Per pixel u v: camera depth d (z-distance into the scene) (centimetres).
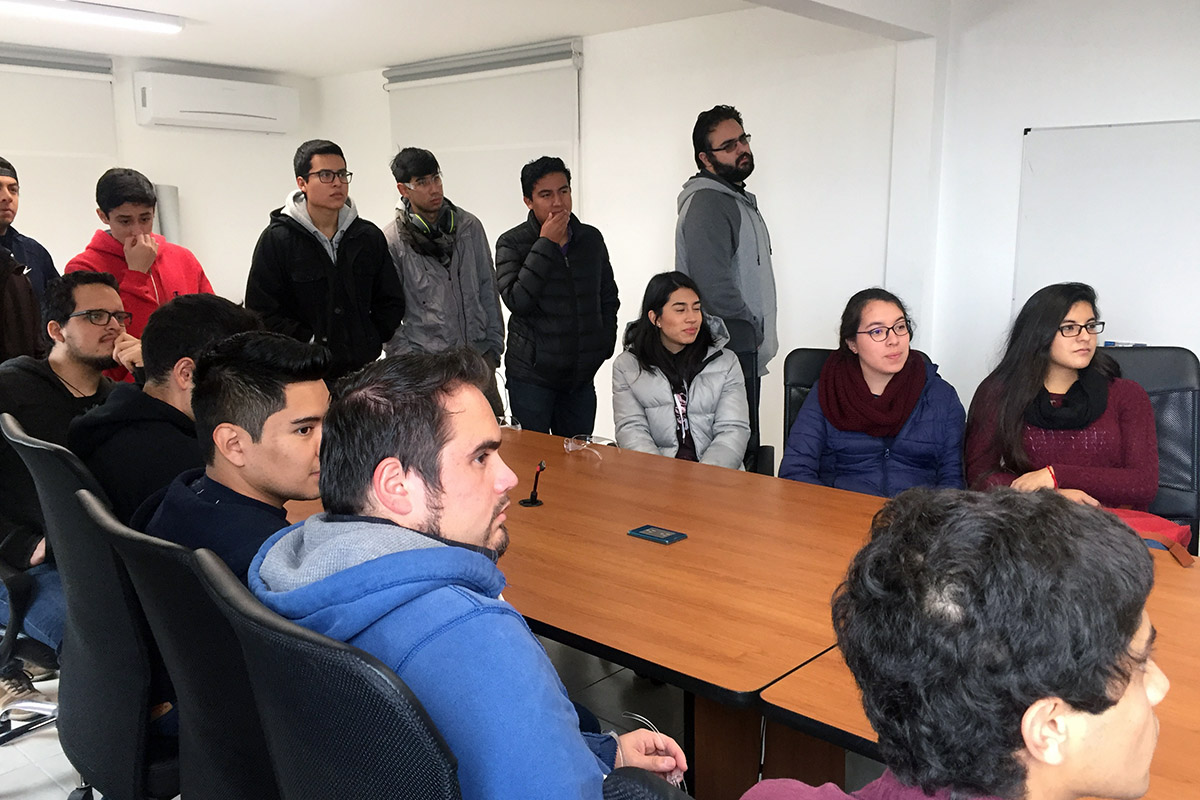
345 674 76
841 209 472
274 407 146
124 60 634
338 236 362
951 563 64
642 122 545
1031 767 65
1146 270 386
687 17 506
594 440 315
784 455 299
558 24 523
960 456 288
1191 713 127
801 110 479
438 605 93
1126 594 61
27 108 596
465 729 89
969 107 420
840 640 73
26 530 218
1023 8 398
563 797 89
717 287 431
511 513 228
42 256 391
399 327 414
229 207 697
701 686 139
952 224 433
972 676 62
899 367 283
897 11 382
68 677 163
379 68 682
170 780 152
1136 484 257
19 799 220
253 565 110
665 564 191
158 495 163
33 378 240
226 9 480
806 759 183
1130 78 377
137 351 251
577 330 400
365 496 105
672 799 68
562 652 301
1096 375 269
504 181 624
